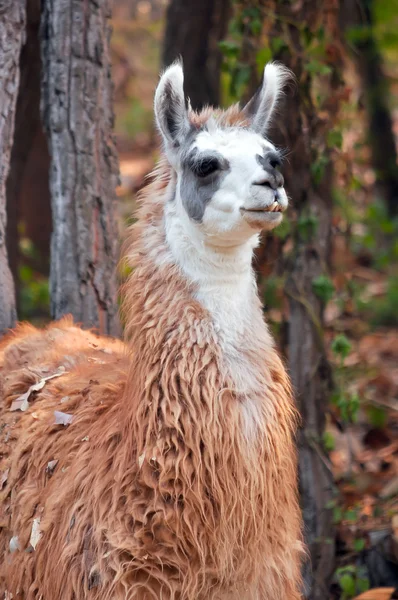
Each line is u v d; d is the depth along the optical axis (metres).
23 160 14.04
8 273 10.80
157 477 7.14
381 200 22.70
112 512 7.18
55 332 9.88
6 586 8.23
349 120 13.23
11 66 10.59
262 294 11.28
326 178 11.40
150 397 7.28
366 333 18.20
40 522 7.77
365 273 21.02
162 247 7.76
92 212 10.95
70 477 7.61
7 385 9.10
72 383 8.59
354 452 13.46
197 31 17.59
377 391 15.59
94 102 10.91
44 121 11.04
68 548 7.34
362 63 19.91
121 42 38.81
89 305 10.95
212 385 7.22
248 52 11.53
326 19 11.41
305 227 11.17
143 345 7.47
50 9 10.79
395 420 14.52
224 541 7.13
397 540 10.38
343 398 11.28
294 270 11.23
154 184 8.28
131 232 8.16
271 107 8.47
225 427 7.16
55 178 10.91
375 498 11.85
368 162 22.50
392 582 10.55
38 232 19.22
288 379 7.84
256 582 7.33
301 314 11.20
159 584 7.07
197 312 7.45
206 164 7.44
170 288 7.57
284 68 10.47
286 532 7.52
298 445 11.02
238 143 7.52
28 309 17.73
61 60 10.77
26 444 8.30
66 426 8.09
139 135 33.66
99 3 10.91
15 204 14.20
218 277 7.52
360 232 22.41
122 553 7.06
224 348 7.39
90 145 10.89
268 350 7.63
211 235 7.43
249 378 7.37
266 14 11.21
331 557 10.83
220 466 7.13
